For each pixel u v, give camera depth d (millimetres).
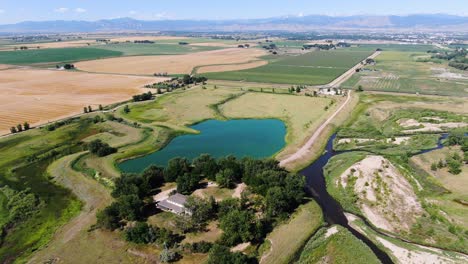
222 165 83812
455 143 103875
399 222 66938
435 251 58688
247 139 116125
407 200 73188
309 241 61750
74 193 80438
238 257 53062
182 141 115000
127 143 110812
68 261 57844
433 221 66625
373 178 79750
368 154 97750
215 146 110375
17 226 68625
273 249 60062
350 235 62375
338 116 133875
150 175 81250
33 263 57750
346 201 74375
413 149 101750
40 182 86375
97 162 96875
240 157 101312
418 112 137625
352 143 109000
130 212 66375
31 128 127250
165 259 56438
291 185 74000
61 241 63125
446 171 87250
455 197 74750
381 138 111562
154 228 62750
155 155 103938
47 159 100000
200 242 59656
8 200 77875
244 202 72000
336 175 85500
